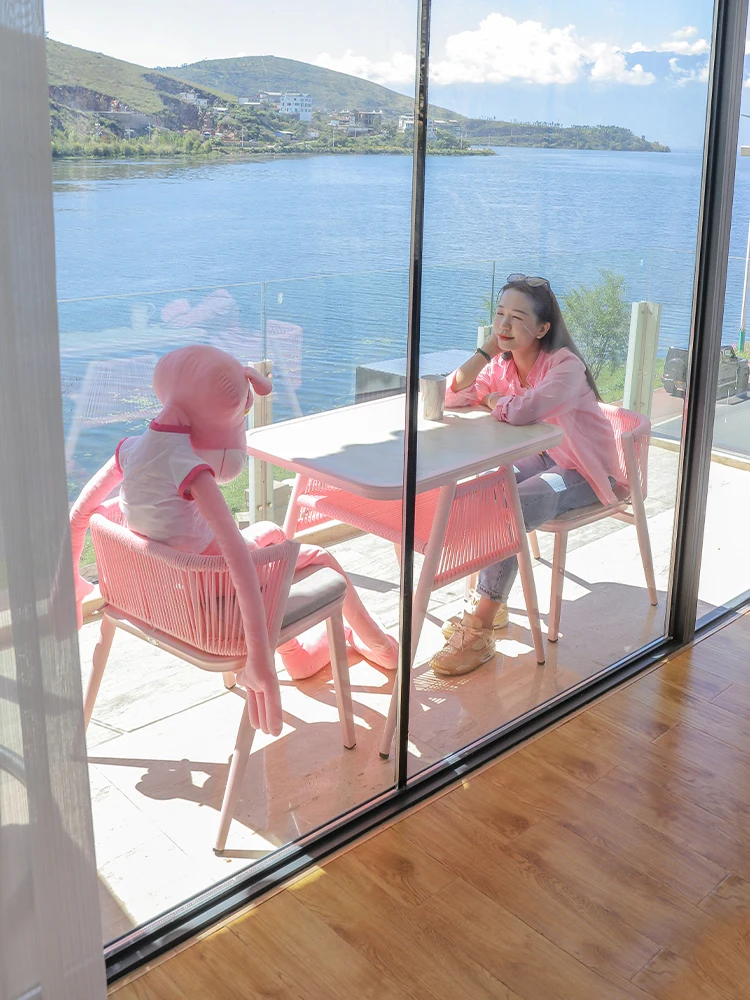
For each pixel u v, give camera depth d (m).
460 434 2.39
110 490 1.79
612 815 2.38
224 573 1.98
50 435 1.45
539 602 2.75
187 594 1.95
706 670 3.04
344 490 2.18
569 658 2.89
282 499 2.06
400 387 2.21
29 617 1.48
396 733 2.44
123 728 1.95
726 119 2.75
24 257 1.37
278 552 2.04
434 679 2.51
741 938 2.02
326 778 2.31
